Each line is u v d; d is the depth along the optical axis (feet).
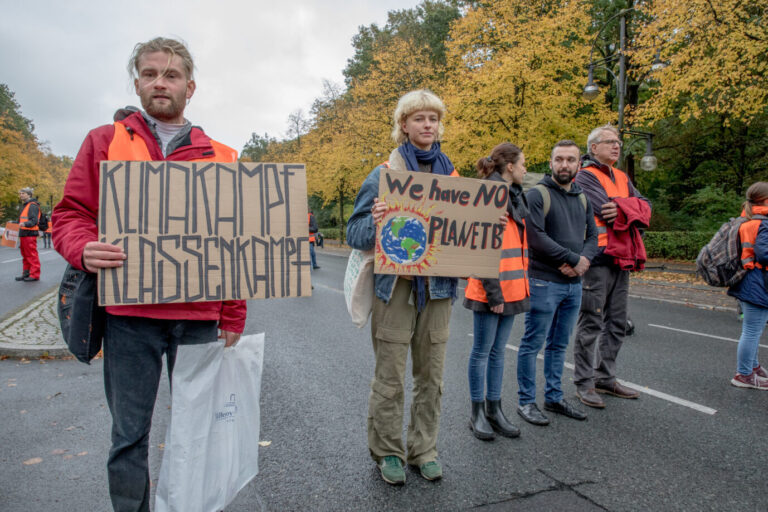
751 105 35.29
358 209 8.52
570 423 11.39
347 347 17.93
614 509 7.96
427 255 8.13
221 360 6.61
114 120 6.68
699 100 52.70
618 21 63.21
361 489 8.45
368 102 74.69
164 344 6.44
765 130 60.80
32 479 8.84
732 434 10.82
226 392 6.72
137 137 6.43
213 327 6.68
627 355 17.47
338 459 9.50
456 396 12.98
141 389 6.24
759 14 36.19
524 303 10.48
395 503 8.04
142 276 6.06
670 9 36.40
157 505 6.18
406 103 8.66
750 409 12.30
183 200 6.30
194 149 6.68
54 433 10.78
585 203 11.91
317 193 103.76
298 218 6.75
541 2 49.73
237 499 8.13
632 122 42.83
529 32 47.42
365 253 8.52
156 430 10.98
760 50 33.40
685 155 69.72
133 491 6.23
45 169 162.20
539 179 12.75
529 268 11.33
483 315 10.32
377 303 8.53
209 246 6.39
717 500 8.25
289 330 20.95
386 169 7.79
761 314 13.65
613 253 12.26
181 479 6.13
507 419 11.18
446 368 15.49
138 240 6.07
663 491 8.51
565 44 54.03
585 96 40.91
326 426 11.01
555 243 10.91
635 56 40.65
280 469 9.12
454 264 8.29
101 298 5.84
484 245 8.41
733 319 24.99
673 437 10.66
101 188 5.97
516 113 48.01
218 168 6.47
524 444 10.27
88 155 6.15
